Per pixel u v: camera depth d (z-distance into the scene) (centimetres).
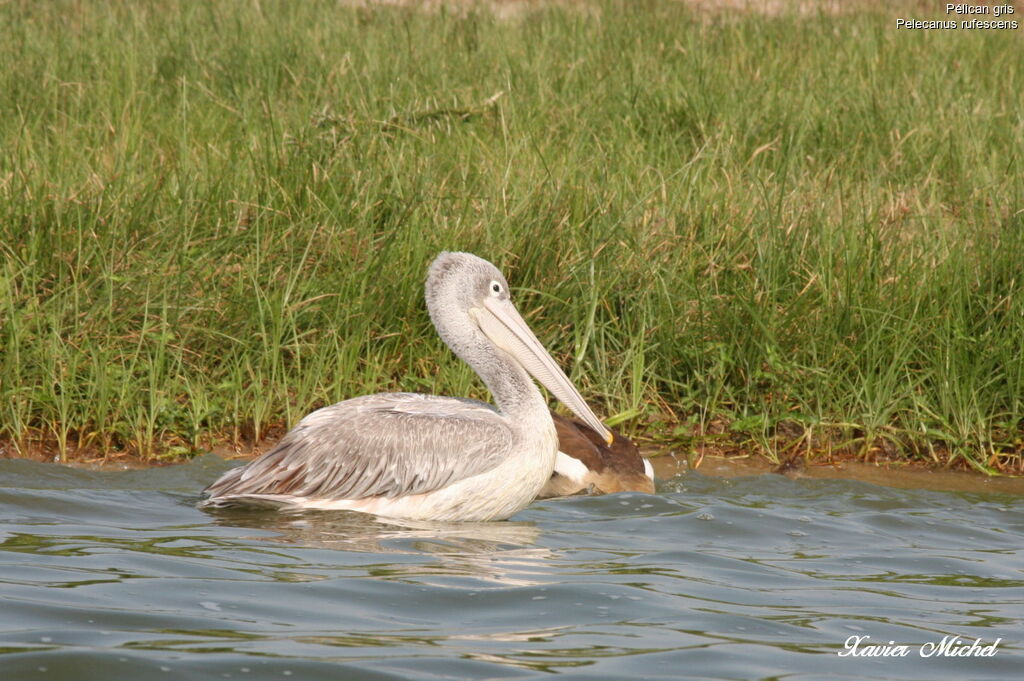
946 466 1179
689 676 648
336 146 1478
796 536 956
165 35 2136
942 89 2003
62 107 1706
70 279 1233
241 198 1388
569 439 1119
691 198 1466
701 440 1203
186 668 632
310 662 646
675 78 1973
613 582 808
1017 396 1217
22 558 805
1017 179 1547
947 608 782
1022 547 941
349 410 1017
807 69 2094
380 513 991
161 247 1285
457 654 667
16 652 640
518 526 980
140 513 953
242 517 959
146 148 1526
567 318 1316
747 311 1291
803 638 716
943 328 1263
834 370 1260
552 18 2498
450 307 1062
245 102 1680
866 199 1545
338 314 1237
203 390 1167
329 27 2250
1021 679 665
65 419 1105
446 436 998
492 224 1359
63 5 2350
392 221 1363
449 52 2148
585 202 1419
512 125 1678
